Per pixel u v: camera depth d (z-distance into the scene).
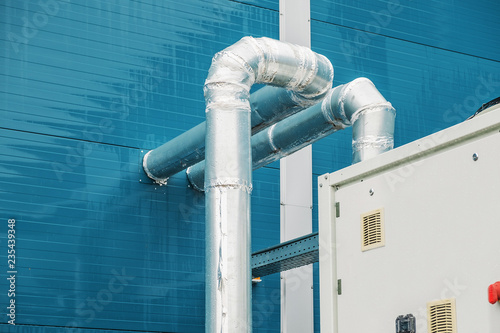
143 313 7.68
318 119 6.75
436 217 4.16
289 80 6.30
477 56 9.90
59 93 7.75
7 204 7.33
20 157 7.47
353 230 4.68
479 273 3.88
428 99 9.45
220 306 5.42
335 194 4.88
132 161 7.95
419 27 9.66
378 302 4.43
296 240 7.25
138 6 8.30
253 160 7.66
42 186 7.50
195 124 8.33
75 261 7.49
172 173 7.87
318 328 8.45
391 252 4.39
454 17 9.91
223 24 8.69
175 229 8.04
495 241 3.82
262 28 8.88
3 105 7.51
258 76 6.15
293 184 8.66
